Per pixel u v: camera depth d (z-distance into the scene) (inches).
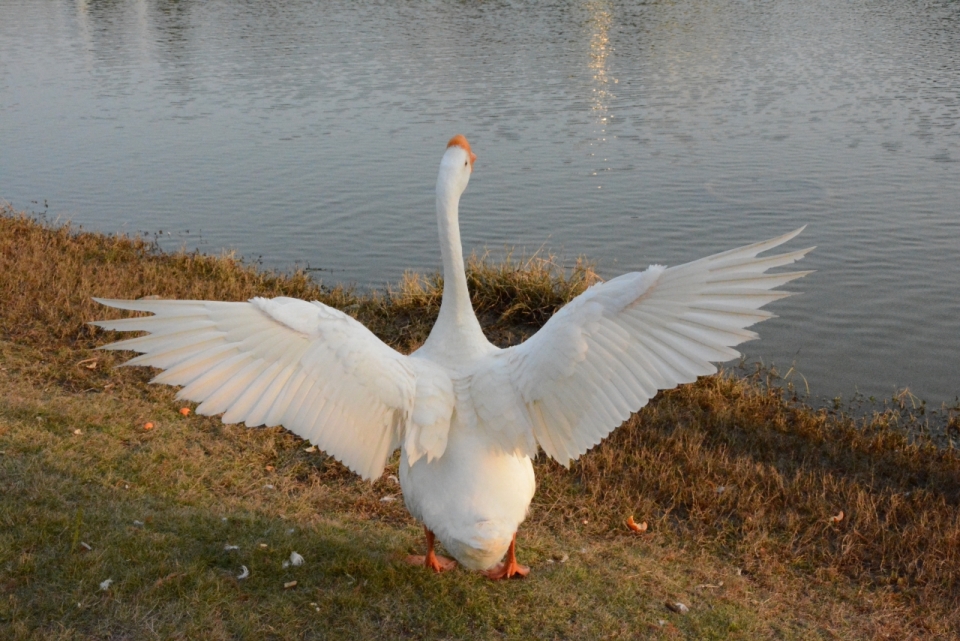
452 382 170.9
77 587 188.9
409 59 1274.6
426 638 187.8
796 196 651.5
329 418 154.8
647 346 145.2
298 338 150.7
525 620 196.4
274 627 185.2
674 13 1738.4
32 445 250.4
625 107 965.2
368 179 704.4
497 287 444.8
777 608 214.8
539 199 653.9
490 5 1905.8
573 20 1663.4
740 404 341.4
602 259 538.9
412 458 161.5
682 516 259.4
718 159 755.4
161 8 1921.8
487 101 994.1
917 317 451.2
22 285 388.2
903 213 609.6
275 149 794.8
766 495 271.9
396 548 221.3
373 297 458.0
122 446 262.4
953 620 215.6
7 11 1888.5
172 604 188.1
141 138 833.5
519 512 169.9
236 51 1360.7
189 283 436.8
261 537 219.1
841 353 414.6
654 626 198.5
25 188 670.5
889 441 322.7
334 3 1978.3
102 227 581.6
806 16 1651.1
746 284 135.9
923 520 258.2
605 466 279.7
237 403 147.0
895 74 1111.6
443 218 181.3
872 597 224.5
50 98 1011.3
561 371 152.9
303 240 573.9
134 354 331.3
